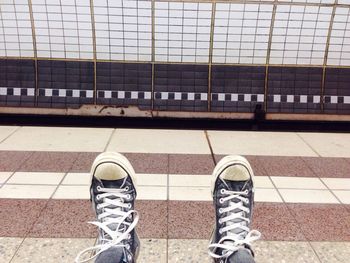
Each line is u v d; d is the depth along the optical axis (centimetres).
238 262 194
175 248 254
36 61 509
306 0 494
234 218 224
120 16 493
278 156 424
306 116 520
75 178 354
